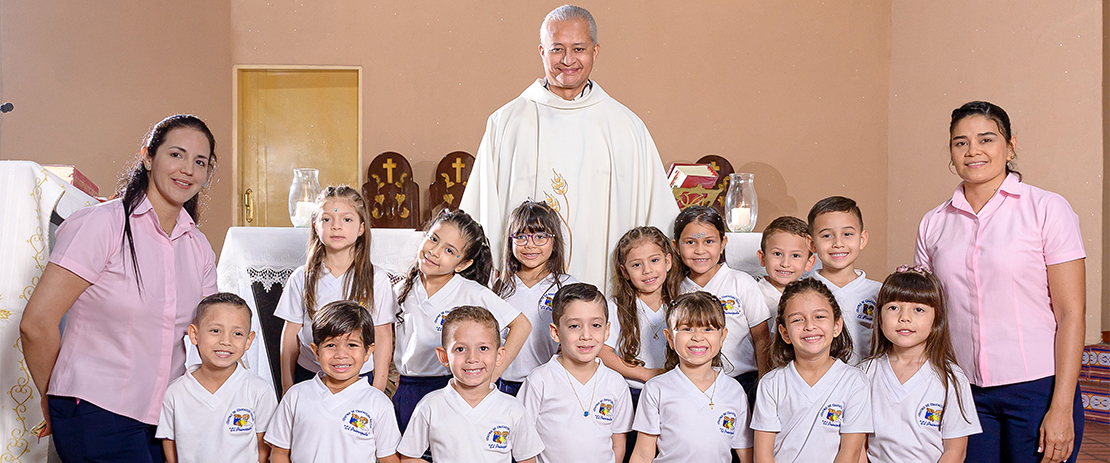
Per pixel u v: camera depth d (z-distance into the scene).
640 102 6.25
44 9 5.02
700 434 2.31
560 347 2.43
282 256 3.01
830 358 2.38
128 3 5.45
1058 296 2.15
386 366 2.44
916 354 2.29
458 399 2.22
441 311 2.50
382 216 5.62
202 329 2.12
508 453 2.24
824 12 6.36
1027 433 2.19
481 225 2.82
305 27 6.14
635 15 6.25
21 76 4.90
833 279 2.58
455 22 6.19
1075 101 4.59
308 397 2.20
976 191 2.29
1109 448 3.94
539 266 2.66
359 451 2.19
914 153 6.05
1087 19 4.51
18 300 2.07
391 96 6.16
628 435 2.62
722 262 2.84
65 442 1.99
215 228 5.96
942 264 2.33
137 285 2.03
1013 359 2.19
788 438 2.30
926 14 5.93
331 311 2.20
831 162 6.35
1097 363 4.40
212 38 5.96
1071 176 4.61
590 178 2.96
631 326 2.61
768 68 6.32
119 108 5.39
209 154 2.11
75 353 2.00
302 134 6.25
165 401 2.12
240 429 2.18
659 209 3.08
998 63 5.20
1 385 2.05
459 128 6.17
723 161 5.73
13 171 2.07
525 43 6.21
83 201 2.34
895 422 2.27
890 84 6.37
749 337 2.65
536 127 2.96
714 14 6.30
